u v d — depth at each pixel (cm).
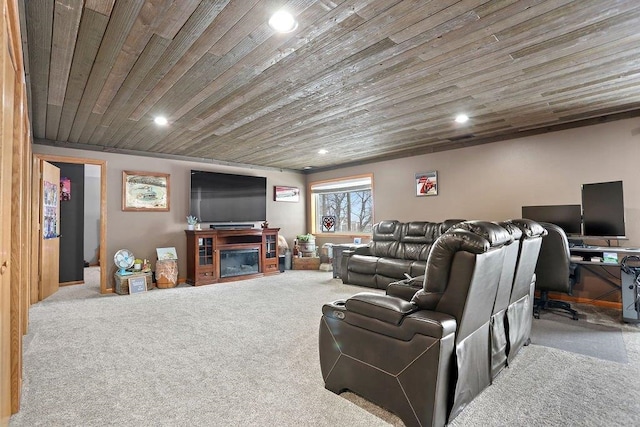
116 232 526
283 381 221
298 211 780
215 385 216
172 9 183
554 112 374
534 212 418
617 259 358
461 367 174
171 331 322
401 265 485
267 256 659
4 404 157
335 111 356
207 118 374
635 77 280
